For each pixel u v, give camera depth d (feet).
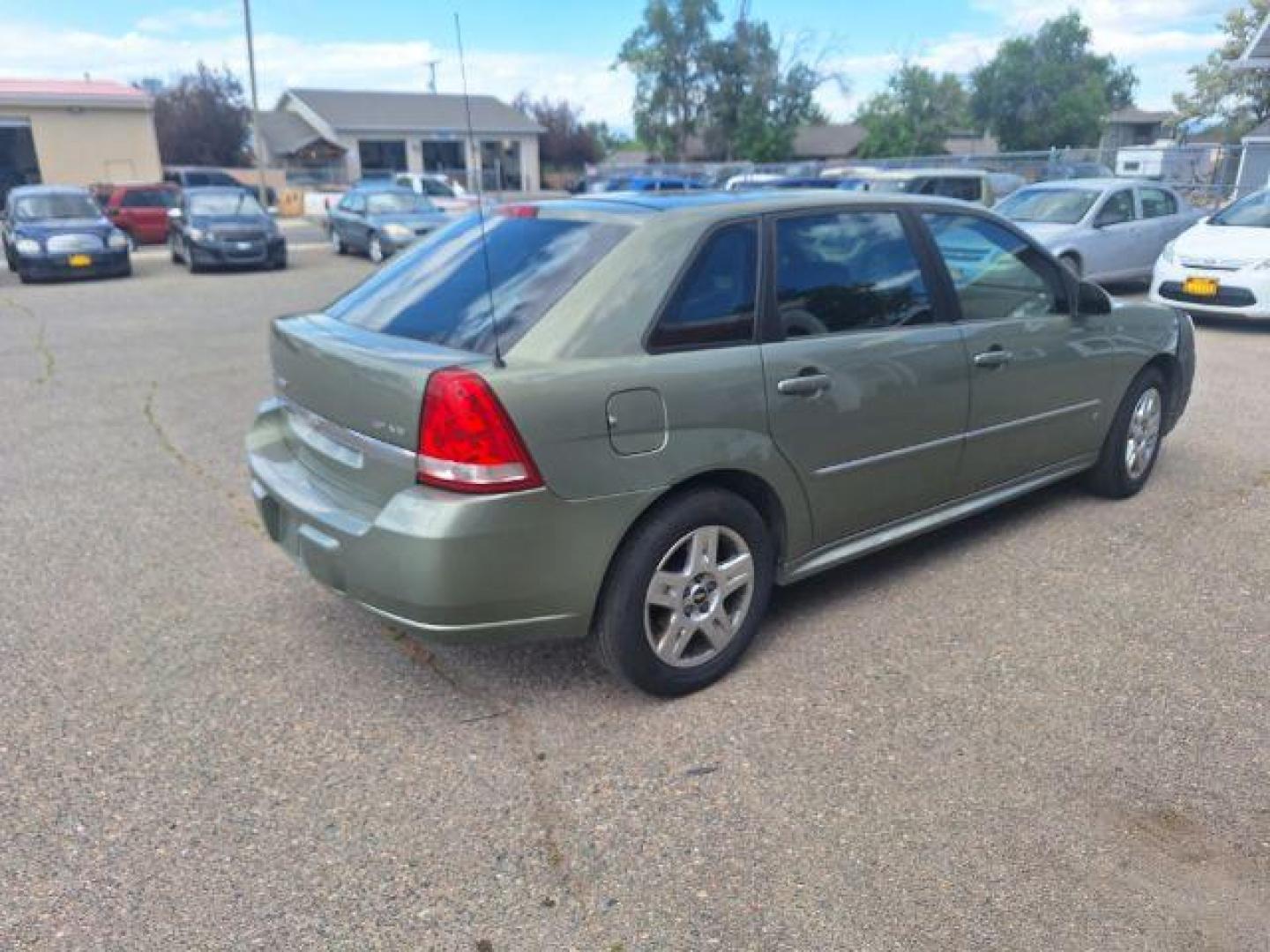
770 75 161.89
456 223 12.72
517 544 9.20
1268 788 9.12
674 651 10.52
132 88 117.29
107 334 36.01
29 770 9.53
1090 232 38.93
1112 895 7.84
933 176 48.24
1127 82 254.88
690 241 10.45
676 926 7.58
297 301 45.50
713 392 10.19
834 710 10.46
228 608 13.05
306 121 179.22
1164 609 12.67
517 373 9.11
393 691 10.98
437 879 8.10
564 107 203.62
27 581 13.88
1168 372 17.12
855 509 12.12
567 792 9.18
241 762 9.66
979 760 9.56
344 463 10.29
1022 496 16.99
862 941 7.40
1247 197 36.40
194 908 7.79
